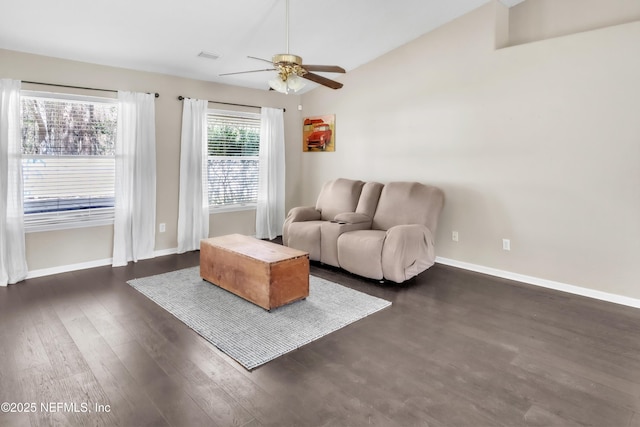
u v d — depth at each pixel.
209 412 1.81
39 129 3.85
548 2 3.80
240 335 2.62
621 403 1.89
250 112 5.57
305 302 3.24
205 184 5.09
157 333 2.65
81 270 4.14
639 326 2.78
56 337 2.57
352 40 4.43
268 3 3.40
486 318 2.93
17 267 3.71
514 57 3.72
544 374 2.15
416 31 4.36
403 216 4.16
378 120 5.06
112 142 4.32
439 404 1.88
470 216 4.20
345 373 2.16
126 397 1.92
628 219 3.16
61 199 4.02
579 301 3.29
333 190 4.96
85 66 4.06
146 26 3.57
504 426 1.72
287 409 1.84
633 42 3.04
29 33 3.46
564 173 3.48
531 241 3.74
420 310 3.09
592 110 3.28
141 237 4.57
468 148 4.15
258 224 5.77
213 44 4.10
